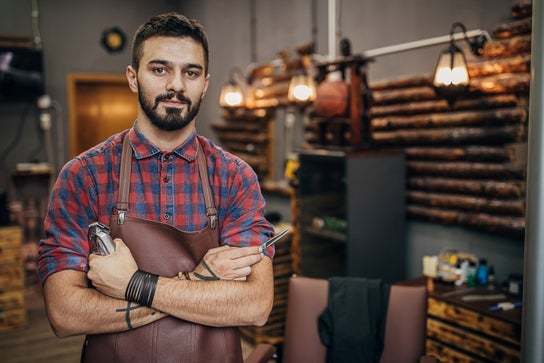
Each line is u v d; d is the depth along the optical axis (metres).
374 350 2.14
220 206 1.26
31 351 3.78
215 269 1.19
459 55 2.71
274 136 4.57
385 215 3.25
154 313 1.12
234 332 1.21
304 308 2.27
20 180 5.63
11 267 4.16
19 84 5.56
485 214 2.97
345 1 3.82
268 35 4.69
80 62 6.03
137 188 1.18
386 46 3.54
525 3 2.66
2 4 5.59
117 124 6.45
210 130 5.73
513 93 2.77
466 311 2.48
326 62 3.37
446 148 3.18
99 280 1.10
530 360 1.88
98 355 1.13
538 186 1.82
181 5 6.41
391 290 2.21
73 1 5.93
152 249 1.16
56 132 5.97
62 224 1.13
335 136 3.44
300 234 3.44
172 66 1.11
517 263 2.86
